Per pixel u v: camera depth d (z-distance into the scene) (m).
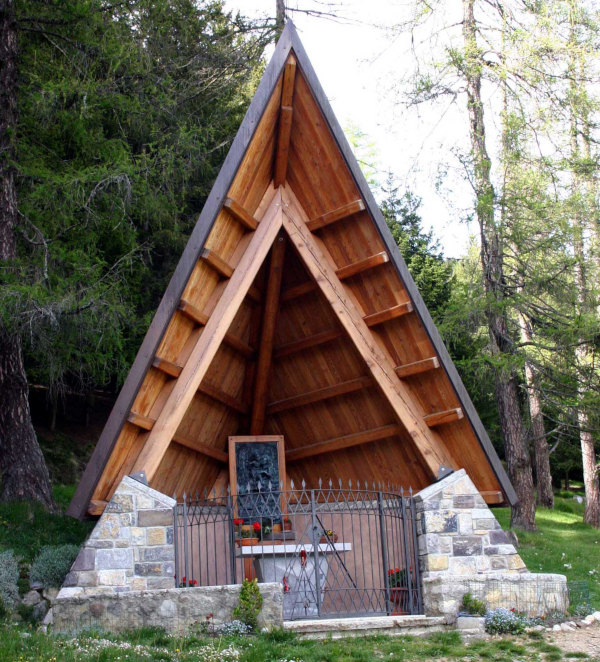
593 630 10.40
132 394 10.89
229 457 13.68
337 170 12.08
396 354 12.78
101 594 9.97
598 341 18.78
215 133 22.19
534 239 20.16
